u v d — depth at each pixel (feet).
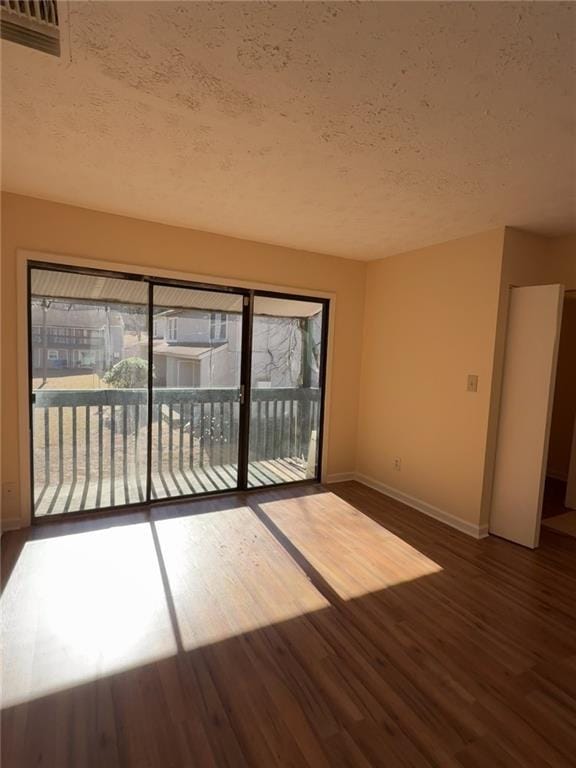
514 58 4.30
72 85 5.00
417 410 11.96
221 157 6.83
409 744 4.66
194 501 11.77
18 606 6.82
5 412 9.20
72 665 5.61
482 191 7.77
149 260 10.31
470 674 5.74
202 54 4.41
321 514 11.24
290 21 3.93
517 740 4.76
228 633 6.38
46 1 3.77
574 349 15.10
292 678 5.56
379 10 3.76
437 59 4.37
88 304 10.03
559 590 7.93
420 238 10.89
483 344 10.11
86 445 10.38
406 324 12.34
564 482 15.12
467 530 10.43
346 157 6.66
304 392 13.46
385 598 7.48
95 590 7.34
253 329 12.28
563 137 5.82
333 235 10.93
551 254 10.50
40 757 4.37
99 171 7.50
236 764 4.38
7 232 8.80
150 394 10.98
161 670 5.60
